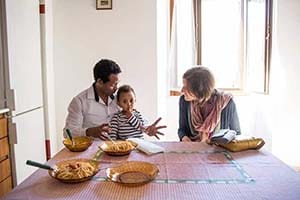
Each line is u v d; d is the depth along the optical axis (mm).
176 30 3684
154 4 3166
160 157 1588
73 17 3215
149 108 3271
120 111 2266
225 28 3752
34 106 2656
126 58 3238
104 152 1652
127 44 3225
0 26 2195
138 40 3213
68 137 1836
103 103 2275
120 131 2166
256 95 3646
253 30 3604
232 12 3719
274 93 3387
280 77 3326
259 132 3625
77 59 3258
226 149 1719
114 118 2203
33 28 2652
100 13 3205
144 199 1104
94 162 1417
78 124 2195
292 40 3279
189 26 3695
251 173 1354
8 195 1156
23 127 2447
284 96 3336
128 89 2240
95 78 2250
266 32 3443
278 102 3344
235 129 2242
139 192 1163
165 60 3631
